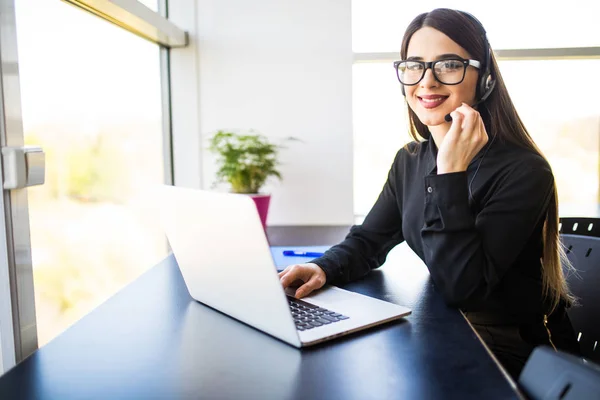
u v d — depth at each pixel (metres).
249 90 2.52
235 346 0.79
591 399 0.51
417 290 1.12
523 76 2.48
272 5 2.48
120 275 1.95
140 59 2.28
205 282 0.94
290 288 1.08
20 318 1.19
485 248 1.03
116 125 2.00
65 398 0.63
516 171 1.09
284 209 2.57
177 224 0.94
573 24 2.41
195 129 2.55
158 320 0.91
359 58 2.50
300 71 2.50
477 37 1.13
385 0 2.46
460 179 1.03
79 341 0.81
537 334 1.12
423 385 0.66
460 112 1.06
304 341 0.78
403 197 1.33
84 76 1.70
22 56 1.26
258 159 2.27
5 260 1.15
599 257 1.15
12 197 1.16
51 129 1.43
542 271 1.16
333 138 2.52
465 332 0.85
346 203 2.55
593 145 2.52
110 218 1.88
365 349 0.77
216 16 2.49
